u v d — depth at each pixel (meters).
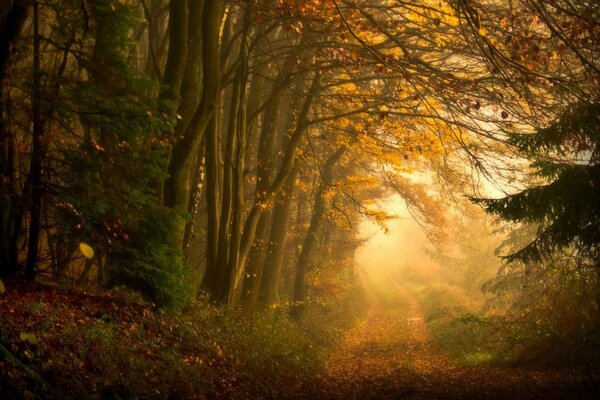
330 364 18.84
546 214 12.68
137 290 11.77
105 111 9.89
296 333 20.92
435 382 13.44
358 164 27.83
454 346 23.70
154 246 11.12
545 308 17.81
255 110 20.20
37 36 10.13
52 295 9.52
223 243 17.08
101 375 7.31
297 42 18.61
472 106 12.67
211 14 14.38
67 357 7.11
